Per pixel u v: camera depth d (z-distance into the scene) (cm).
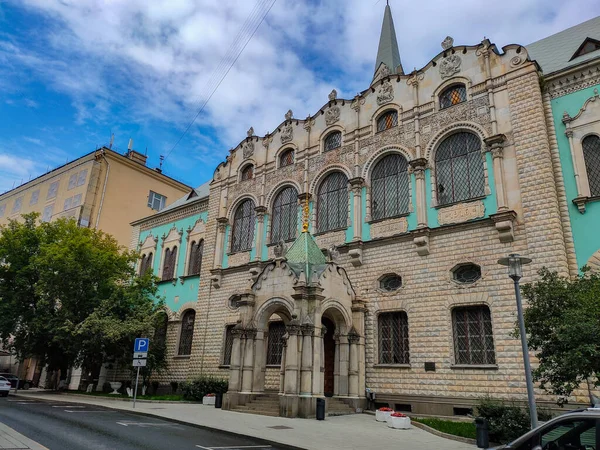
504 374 2203
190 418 2080
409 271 2661
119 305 3706
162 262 4438
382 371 2598
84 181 5794
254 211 3672
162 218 4659
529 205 2342
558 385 1561
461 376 2325
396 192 2897
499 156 2506
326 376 2838
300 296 2389
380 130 3088
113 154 5984
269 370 3131
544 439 792
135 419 2080
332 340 2877
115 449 1315
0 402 2678
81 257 3819
